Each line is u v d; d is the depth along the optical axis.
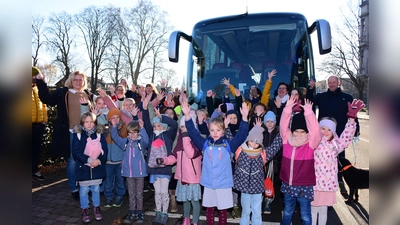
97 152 4.37
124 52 39.59
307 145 3.72
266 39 5.72
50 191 5.90
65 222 4.51
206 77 5.81
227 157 3.88
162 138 4.42
